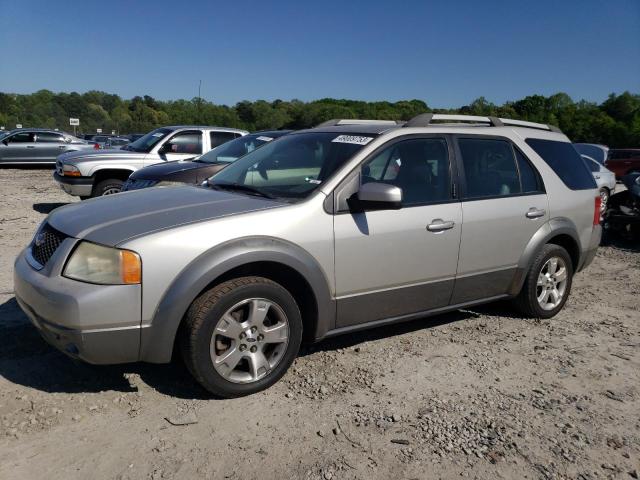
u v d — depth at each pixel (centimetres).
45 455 294
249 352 359
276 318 369
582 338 493
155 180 818
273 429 327
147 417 333
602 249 928
